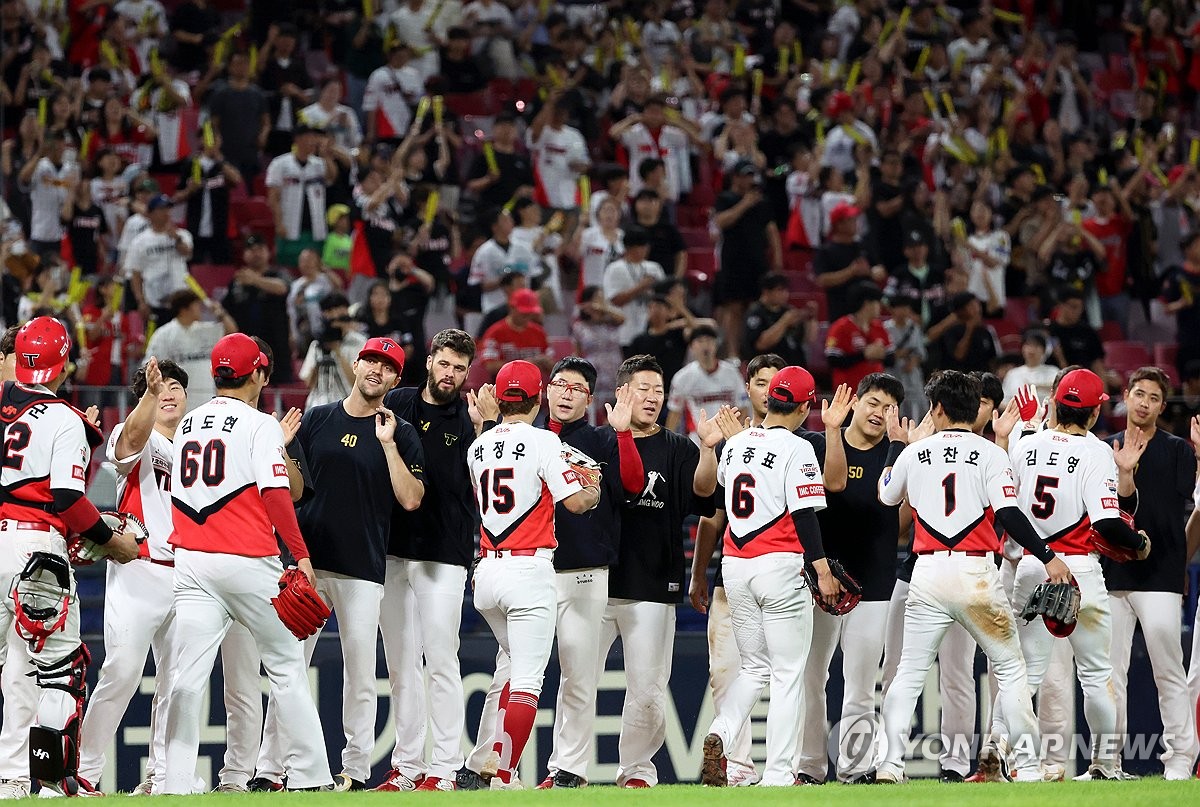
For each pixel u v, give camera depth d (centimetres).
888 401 2570
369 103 5319
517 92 5897
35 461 2023
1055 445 2442
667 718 3086
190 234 4822
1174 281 5316
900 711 2331
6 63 5184
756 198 4775
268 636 2080
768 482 2328
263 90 5369
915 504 2347
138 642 2341
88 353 3947
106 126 5109
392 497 2372
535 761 2964
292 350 4225
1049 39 6719
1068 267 5234
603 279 4641
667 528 2538
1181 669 2694
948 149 5697
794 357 4347
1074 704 2994
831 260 4894
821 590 2269
